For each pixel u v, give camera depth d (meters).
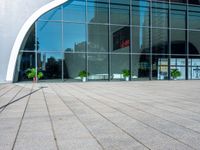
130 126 6.13
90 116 7.36
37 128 5.96
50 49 22.77
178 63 27.12
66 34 23.30
